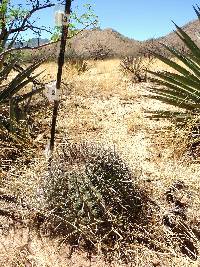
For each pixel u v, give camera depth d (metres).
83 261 3.19
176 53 5.50
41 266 3.11
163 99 5.38
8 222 3.54
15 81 5.58
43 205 3.52
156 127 5.79
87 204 3.32
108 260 3.21
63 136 5.46
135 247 3.32
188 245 3.44
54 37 5.57
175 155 4.82
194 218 3.57
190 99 5.29
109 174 3.48
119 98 7.64
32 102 6.76
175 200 3.77
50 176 3.57
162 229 3.47
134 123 5.90
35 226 3.51
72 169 3.48
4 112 5.49
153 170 4.40
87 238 3.31
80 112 6.55
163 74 5.50
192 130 5.16
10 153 4.80
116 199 3.42
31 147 4.89
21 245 3.29
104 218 3.38
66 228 3.42
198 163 4.71
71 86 8.59
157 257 3.26
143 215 3.61
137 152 4.95
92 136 5.48
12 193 3.91
